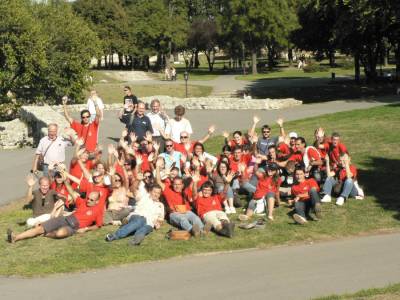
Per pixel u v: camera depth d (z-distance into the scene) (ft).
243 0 247.09
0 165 67.36
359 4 119.96
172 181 40.91
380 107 94.63
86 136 53.72
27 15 143.43
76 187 43.50
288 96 164.45
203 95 180.24
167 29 280.72
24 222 41.68
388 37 157.99
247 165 47.88
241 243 36.47
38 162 48.16
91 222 39.14
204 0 343.46
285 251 35.01
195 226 37.52
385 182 50.34
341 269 31.01
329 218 41.22
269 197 41.45
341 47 163.22
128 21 281.95
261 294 27.48
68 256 34.17
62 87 157.38
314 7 142.72
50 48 154.30
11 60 139.33
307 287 28.25
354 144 65.82
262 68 299.58
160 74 269.23
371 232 38.58
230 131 81.82
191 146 51.21
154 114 57.21
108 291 28.76
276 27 245.24
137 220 37.47
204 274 31.04
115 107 119.75
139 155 46.44
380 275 29.73
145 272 31.68
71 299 27.76
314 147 48.06
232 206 43.34
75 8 274.36
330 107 104.06
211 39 296.71
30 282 30.48
